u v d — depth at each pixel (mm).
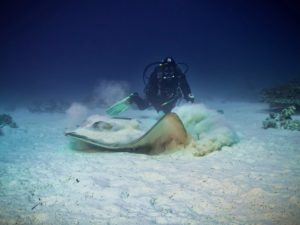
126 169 2398
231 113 5457
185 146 2838
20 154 2904
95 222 1548
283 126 3809
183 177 2201
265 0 51625
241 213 1657
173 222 1565
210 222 1562
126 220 1578
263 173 2207
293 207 1673
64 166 2482
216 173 2260
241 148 2918
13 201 1785
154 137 2781
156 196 1889
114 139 2918
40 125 4738
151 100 4246
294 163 2402
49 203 1763
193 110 3402
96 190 1959
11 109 7195
